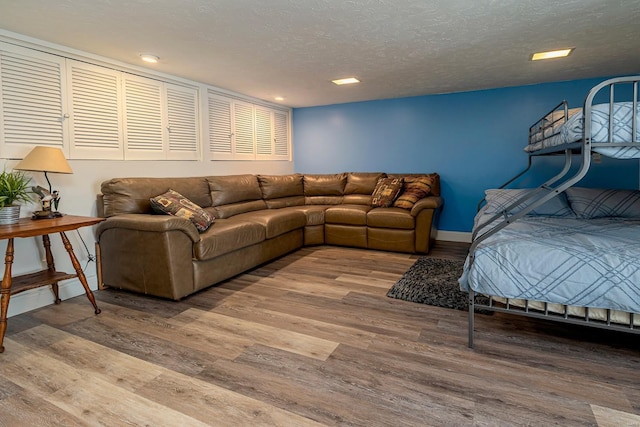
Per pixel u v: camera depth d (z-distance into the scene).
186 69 3.47
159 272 2.67
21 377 1.74
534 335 2.13
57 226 2.22
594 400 1.52
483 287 1.91
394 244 4.22
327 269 3.57
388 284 3.09
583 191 3.26
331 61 3.24
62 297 2.78
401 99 4.99
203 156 4.15
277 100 5.12
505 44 2.83
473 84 4.22
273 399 1.56
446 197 4.86
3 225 2.20
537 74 3.77
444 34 2.61
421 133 4.92
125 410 1.49
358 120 5.32
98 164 3.08
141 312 2.52
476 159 4.64
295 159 5.89
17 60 2.53
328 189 5.21
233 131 4.61
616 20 2.38
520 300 1.90
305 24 2.40
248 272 3.48
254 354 1.94
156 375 1.75
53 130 2.76
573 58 3.22
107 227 2.85
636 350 1.94
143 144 3.46
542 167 4.31
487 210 3.48
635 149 1.65
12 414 1.48
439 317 2.40
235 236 3.13
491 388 1.61
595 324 1.74
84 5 2.08
